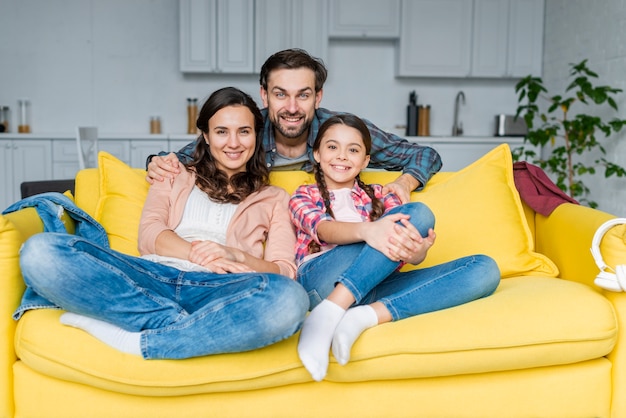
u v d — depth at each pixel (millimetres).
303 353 1397
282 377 1445
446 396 1510
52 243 1391
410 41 5445
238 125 1876
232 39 5301
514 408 1531
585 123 4230
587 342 1511
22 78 5602
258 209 1905
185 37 5293
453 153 5332
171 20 5668
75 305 1424
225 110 1886
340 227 1687
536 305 1540
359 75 5797
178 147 5207
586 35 4789
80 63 5641
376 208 1903
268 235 1894
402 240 1548
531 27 5496
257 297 1377
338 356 1403
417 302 1556
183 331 1401
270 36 5320
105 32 5641
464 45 5465
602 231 1665
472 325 1484
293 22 5316
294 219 1871
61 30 5605
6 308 1536
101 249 1471
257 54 5328
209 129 1914
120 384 1422
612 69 4422
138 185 2004
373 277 1556
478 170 2113
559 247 2000
